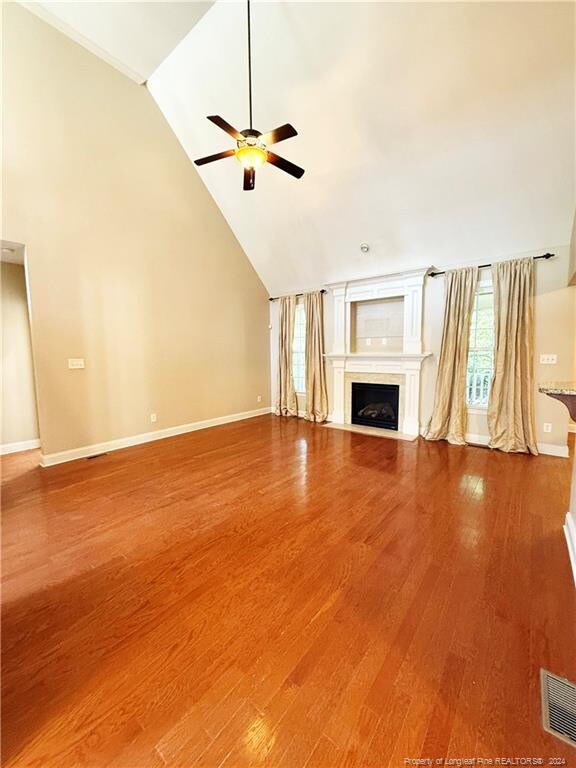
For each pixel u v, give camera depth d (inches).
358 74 120.8
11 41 125.6
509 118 116.4
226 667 52.9
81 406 155.8
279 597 68.1
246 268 240.8
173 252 191.0
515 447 156.3
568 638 57.4
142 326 178.4
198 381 210.5
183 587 71.4
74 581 73.5
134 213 171.2
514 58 102.7
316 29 114.0
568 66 99.8
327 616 63.0
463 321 167.2
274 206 193.6
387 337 207.6
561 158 120.9
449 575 74.0
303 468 141.4
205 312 212.2
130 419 175.3
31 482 127.9
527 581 71.7
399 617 62.5
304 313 240.8
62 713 46.0
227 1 117.3
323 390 231.9
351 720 44.8
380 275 192.5
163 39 138.6
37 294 139.5
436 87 116.0
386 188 155.5
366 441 181.6
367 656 54.5
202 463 148.9
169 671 52.3
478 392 171.2
